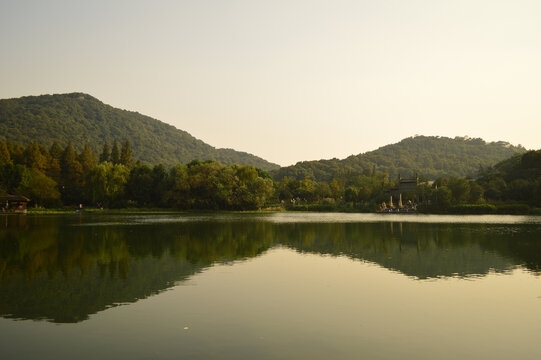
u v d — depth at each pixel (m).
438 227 50.53
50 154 140.88
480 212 94.19
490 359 10.06
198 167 112.75
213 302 15.10
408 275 19.97
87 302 15.13
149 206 116.56
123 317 13.34
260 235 39.94
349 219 73.00
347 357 10.13
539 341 11.23
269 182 114.75
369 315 13.52
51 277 19.55
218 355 10.26
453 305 14.68
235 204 109.94
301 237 38.09
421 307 14.45
